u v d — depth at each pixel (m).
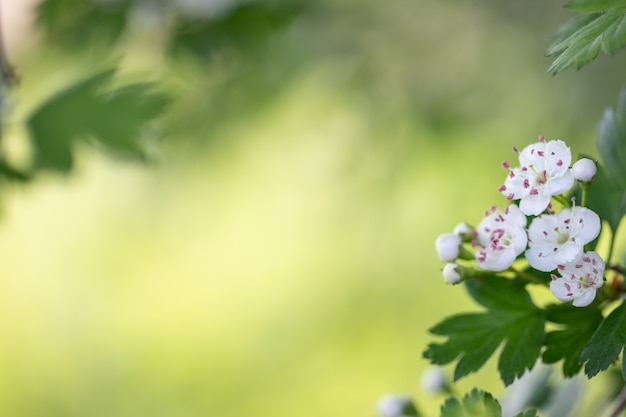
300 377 1.18
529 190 0.46
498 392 0.98
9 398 1.33
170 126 0.77
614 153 0.49
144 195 1.07
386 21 0.88
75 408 1.31
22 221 1.33
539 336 0.48
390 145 0.90
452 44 0.89
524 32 0.89
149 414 1.27
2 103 0.61
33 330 1.33
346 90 0.89
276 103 0.82
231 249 1.23
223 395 1.23
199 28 0.71
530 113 0.88
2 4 0.88
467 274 0.47
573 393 0.52
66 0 0.70
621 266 0.49
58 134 0.62
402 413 0.53
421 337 1.09
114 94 0.62
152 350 1.29
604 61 0.86
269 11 0.71
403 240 0.98
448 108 0.88
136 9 0.69
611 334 0.46
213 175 0.95
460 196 0.92
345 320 1.15
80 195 1.25
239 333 1.25
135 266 1.29
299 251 1.19
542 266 0.46
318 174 0.95
